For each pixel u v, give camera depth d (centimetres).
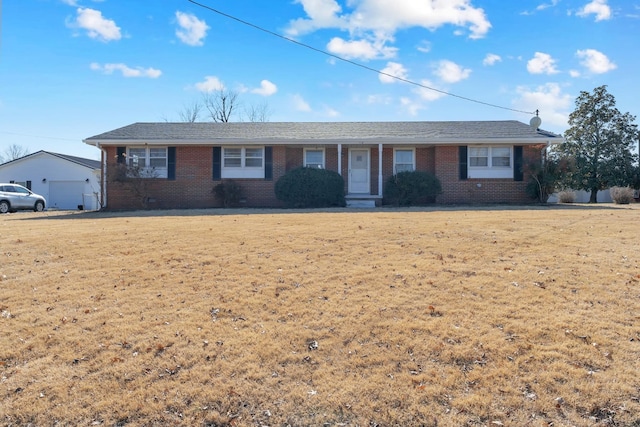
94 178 3247
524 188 1848
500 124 2067
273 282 612
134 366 407
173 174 1894
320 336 453
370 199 1828
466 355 407
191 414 343
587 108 3366
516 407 337
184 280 629
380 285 588
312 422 331
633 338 425
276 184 1744
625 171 3231
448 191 1858
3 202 2200
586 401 339
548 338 431
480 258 700
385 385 368
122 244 851
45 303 554
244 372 393
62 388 376
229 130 2017
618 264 645
